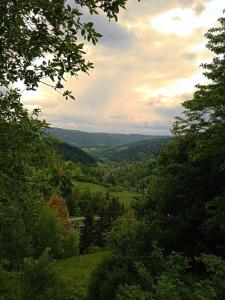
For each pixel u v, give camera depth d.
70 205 100.88
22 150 4.97
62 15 4.50
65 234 62.62
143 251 18.23
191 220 20.27
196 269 18.52
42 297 12.86
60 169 5.27
